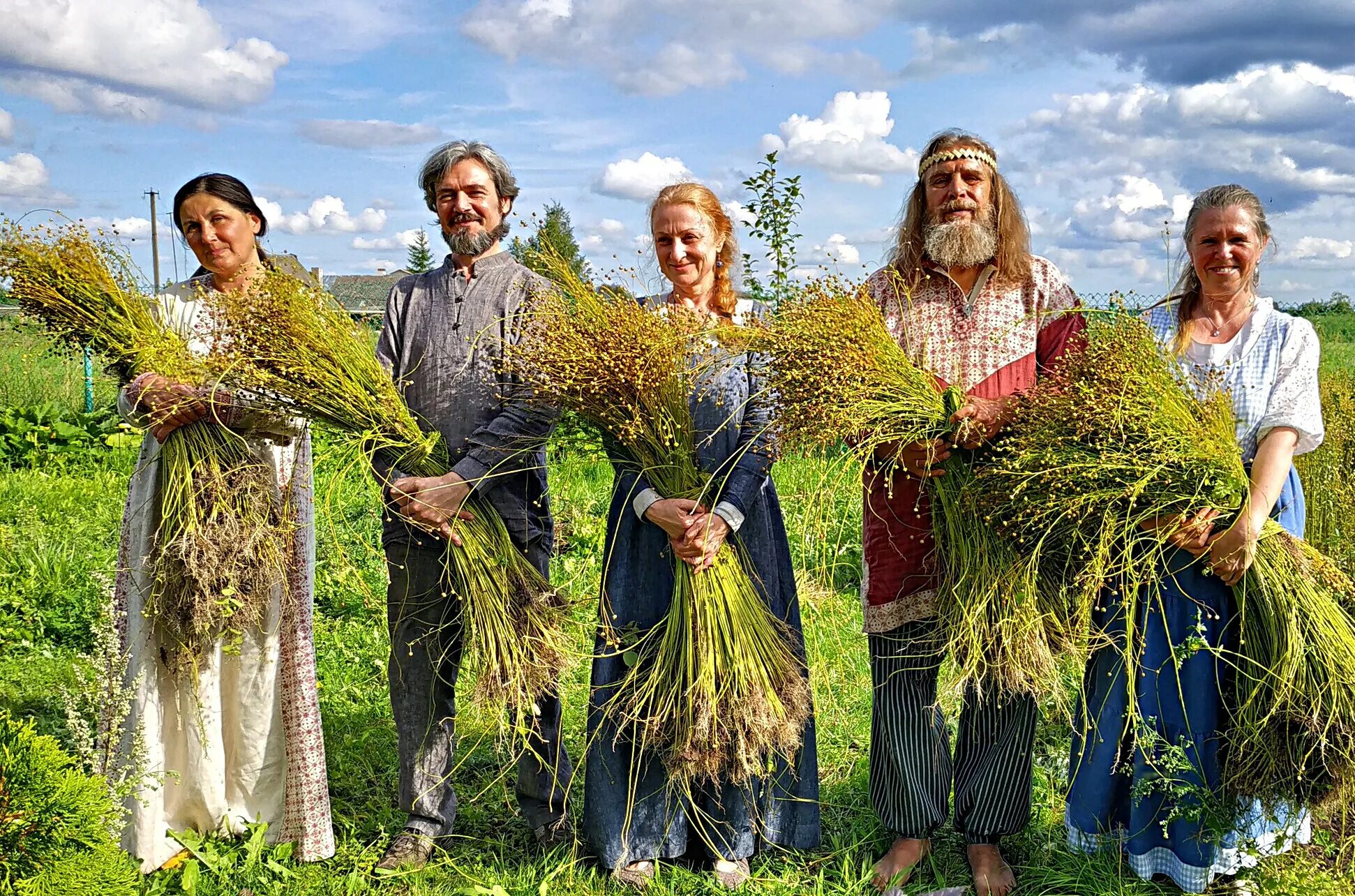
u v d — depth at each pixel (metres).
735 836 3.27
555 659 3.26
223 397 3.17
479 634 3.15
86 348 3.21
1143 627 3.01
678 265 3.17
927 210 3.21
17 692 4.72
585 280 3.13
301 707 3.38
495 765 4.09
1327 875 3.02
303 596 3.40
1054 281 3.22
